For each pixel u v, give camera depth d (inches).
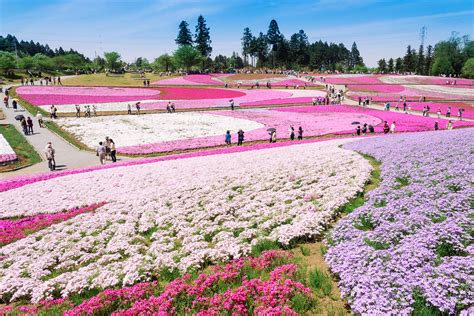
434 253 301.9
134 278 338.0
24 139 1444.4
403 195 454.6
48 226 554.6
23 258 433.1
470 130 1042.7
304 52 7642.7
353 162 733.9
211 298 284.0
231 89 3609.7
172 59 5816.9
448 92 3459.6
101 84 3932.1
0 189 806.5
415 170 570.6
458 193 425.1
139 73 5305.1
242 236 416.2
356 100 2952.8
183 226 488.7
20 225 577.9
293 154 942.4
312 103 2610.7
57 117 1934.1
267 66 7647.6
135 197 654.5
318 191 550.3
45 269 407.8
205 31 6151.6
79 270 382.0
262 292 285.9
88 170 978.7
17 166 1098.7
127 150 1299.2
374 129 1657.2
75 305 317.4
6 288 358.0
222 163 898.7
